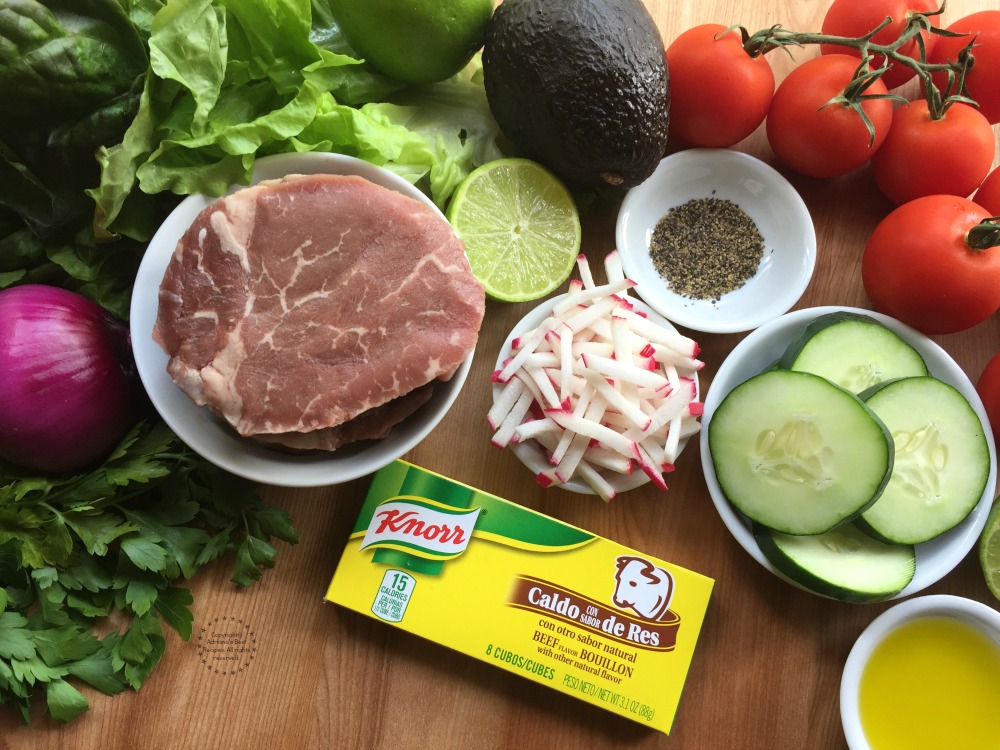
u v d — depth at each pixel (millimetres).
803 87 301
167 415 249
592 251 324
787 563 278
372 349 248
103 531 263
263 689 290
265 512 281
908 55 317
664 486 288
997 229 275
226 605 292
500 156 318
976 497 284
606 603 278
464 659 295
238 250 246
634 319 294
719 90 296
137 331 249
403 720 292
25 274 277
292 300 248
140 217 265
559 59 265
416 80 302
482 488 305
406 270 252
